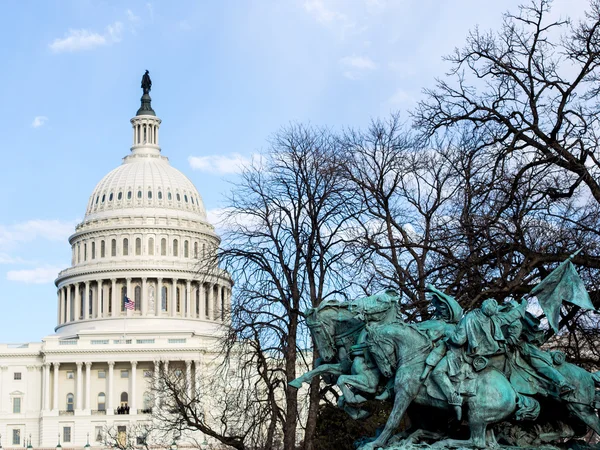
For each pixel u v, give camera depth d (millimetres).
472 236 28562
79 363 169250
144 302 180250
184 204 193375
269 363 46719
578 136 29375
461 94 32750
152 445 118750
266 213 44250
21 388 172750
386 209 39688
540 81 30578
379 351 15086
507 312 14898
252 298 43062
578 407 14852
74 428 167250
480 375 14641
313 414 41000
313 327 16125
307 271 42562
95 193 195500
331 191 41938
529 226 28906
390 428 14758
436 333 14984
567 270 15680
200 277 167500
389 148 42656
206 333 176000
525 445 15047
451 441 14625
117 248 185125
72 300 186875
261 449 46062
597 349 29125
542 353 15008
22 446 168500
